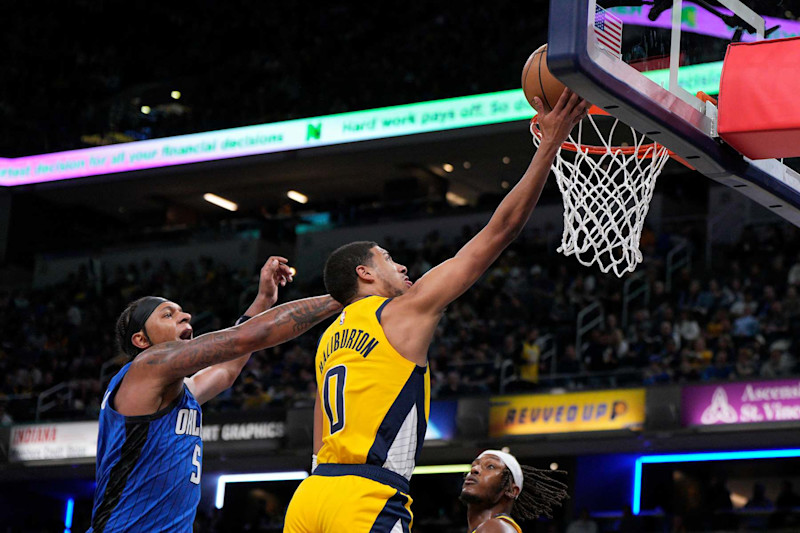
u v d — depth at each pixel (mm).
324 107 20688
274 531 15594
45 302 21328
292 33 22938
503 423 13555
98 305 20688
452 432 13891
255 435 15000
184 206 24469
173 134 21922
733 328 14508
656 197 19281
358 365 2676
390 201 21875
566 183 3771
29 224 23562
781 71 3467
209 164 21656
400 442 2641
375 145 20078
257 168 21641
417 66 20422
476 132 18922
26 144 23156
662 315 15117
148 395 2830
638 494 14664
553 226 18953
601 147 3816
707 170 3645
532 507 4129
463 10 21438
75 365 18172
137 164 22109
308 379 15688
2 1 23359
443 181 22125
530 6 20938
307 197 23672
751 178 3678
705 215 18797
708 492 13273
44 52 23375
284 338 2812
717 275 16797
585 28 2941
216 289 20281
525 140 18750
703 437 12977
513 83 19016
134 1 23422
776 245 16781
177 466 2916
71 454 15750
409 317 2678
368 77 20703
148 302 3129
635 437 13188
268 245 21844
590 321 15938
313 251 21547
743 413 12039
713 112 3580
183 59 23406
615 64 3082
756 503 13039
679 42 3453
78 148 22703
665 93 3332
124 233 22984
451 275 2652
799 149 3553
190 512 2979
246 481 17188
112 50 23438
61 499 18031
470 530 3896
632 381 13383
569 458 14773
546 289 17125
